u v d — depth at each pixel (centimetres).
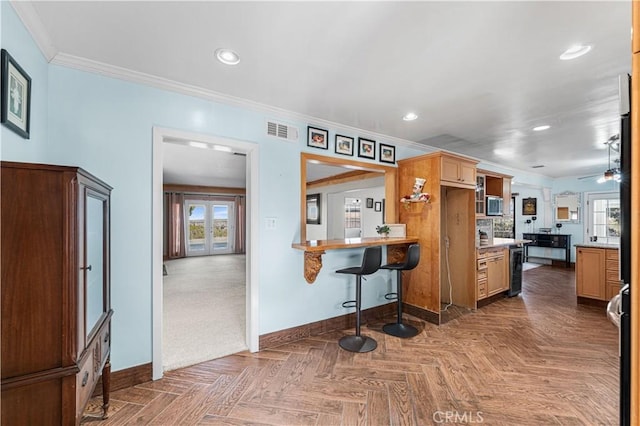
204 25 165
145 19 160
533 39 175
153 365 231
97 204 172
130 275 223
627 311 95
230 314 386
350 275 356
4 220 117
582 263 435
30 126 167
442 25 163
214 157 540
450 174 370
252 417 190
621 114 94
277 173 297
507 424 183
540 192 809
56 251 123
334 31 170
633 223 77
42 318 121
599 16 154
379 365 255
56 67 197
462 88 243
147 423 185
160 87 234
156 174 232
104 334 179
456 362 260
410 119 317
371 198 798
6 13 138
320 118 315
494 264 448
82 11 153
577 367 251
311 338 315
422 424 184
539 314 390
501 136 380
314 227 795
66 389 124
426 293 367
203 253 999
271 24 164
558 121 323
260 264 285
